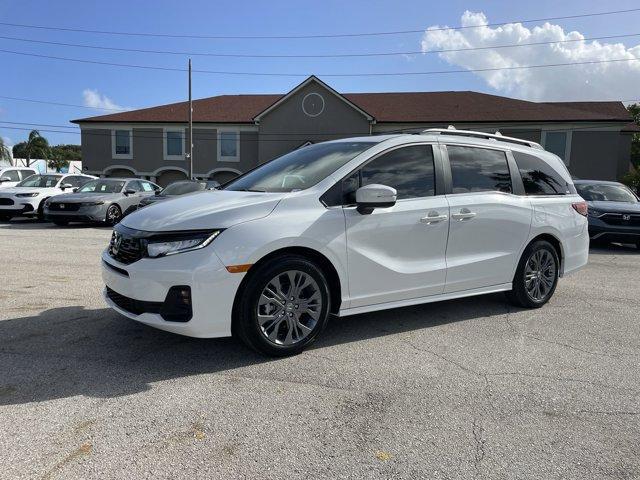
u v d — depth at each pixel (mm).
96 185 15047
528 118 29953
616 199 12359
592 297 6352
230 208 3828
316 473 2504
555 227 5645
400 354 4129
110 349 4059
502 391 3482
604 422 3090
